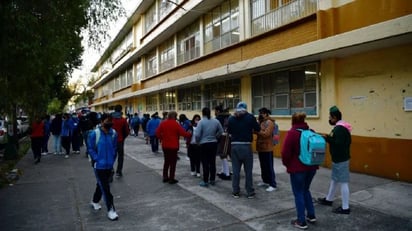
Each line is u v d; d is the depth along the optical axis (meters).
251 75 13.36
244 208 5.97
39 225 5.30
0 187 7.88
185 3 17.77
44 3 6.35
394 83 7.85
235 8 14.44
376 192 6.75
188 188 7.53
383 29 7.06
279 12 11.51
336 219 5.29
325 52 8.73
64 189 7.66
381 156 8.12
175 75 21.25
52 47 6.82
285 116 11.36
